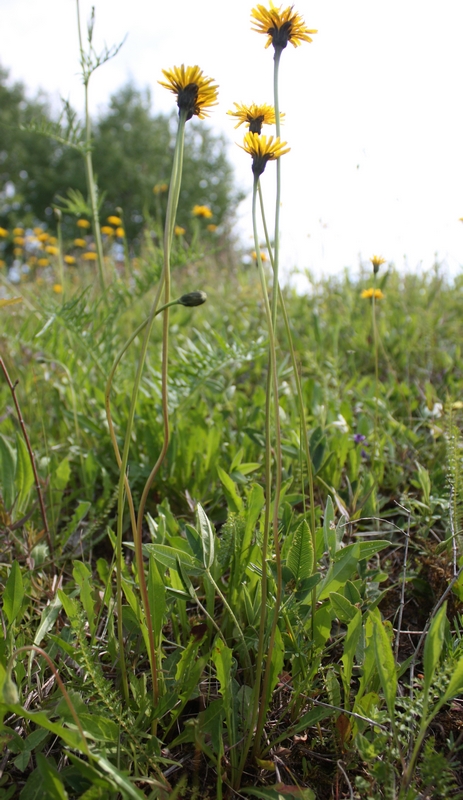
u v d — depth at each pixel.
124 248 1.13
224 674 0.45
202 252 0.97
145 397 0.95
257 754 0.47
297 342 1.38
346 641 0.48
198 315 1.70
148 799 0.42
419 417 1.01
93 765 0.43
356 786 0.45
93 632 0.53
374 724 0.45
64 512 0.83
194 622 0.58
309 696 0.50
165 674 0.51
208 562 0.51
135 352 1.34
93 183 1.04
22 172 10.31
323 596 0.52
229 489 0.64
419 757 0.46
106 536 0.76
